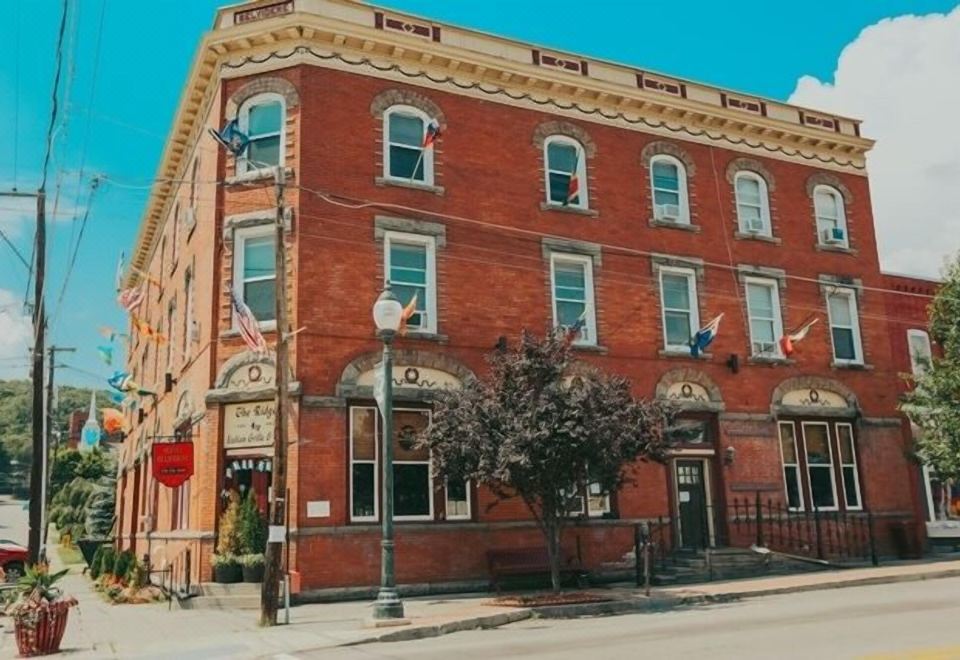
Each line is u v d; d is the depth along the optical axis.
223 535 17.61
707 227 24.11
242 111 19.92
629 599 15.98
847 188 26.88
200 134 22.14
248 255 19.52
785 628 11.52
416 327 19.70
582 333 21.59
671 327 23.11
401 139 20.62
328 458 17.92
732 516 22.22
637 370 22.03
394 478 18.73
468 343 20.00
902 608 13.30
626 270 22.58
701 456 22.45
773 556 21.22
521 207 21.50
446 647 11.34
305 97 19.52
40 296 20.50
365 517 18.17
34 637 11.84
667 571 20.16
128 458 32.34
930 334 25.64
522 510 19.64
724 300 23.83
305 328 17.52
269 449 18.16
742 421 23.06
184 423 20.56
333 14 20.17
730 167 24.94
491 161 21.38
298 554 17.23
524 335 17.03
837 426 24.73
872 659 8.53
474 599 16.98
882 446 25.16
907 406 24.11
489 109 21.69
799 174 26.14
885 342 26.19
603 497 20.86
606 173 22.97
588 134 22.94
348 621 14.23
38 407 20.27
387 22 20.77
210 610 16.50
